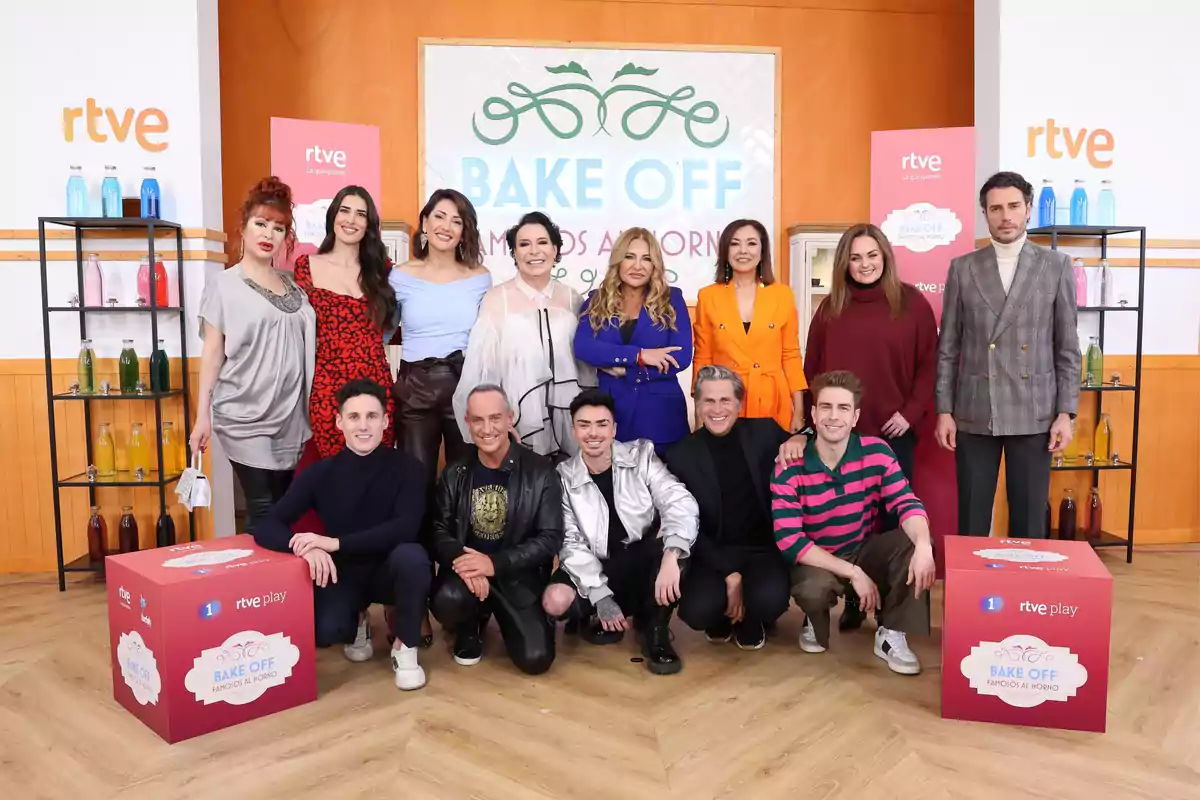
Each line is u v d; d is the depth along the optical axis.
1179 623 2.89
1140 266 3.66
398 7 4.82
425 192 4.89
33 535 3.66
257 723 2.12
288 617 2.19
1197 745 1.99
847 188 5.11
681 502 2.50
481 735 2.04
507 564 2.37
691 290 5.10
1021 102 3.77
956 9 5.09
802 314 4.83
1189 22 3.82
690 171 5.05
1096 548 3.92
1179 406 3.97
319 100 4.80
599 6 4.93
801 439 2.58
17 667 2.54
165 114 3.57
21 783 1.83
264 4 4.74
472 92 4.89
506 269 4.99
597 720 2.12
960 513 3.11
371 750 1.97
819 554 2.44
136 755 1.95
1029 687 2.08
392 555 2.35
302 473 2.42
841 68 5.07
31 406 3.62
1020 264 2.92
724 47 4.99
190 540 3.63
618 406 2.83
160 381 3.49
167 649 1.99
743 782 1.82
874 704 2.22
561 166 4.98
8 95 3.53
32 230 3.56
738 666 2.49
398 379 2.92
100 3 3.53
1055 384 2.97
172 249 3.60
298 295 2.86
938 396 3.07
